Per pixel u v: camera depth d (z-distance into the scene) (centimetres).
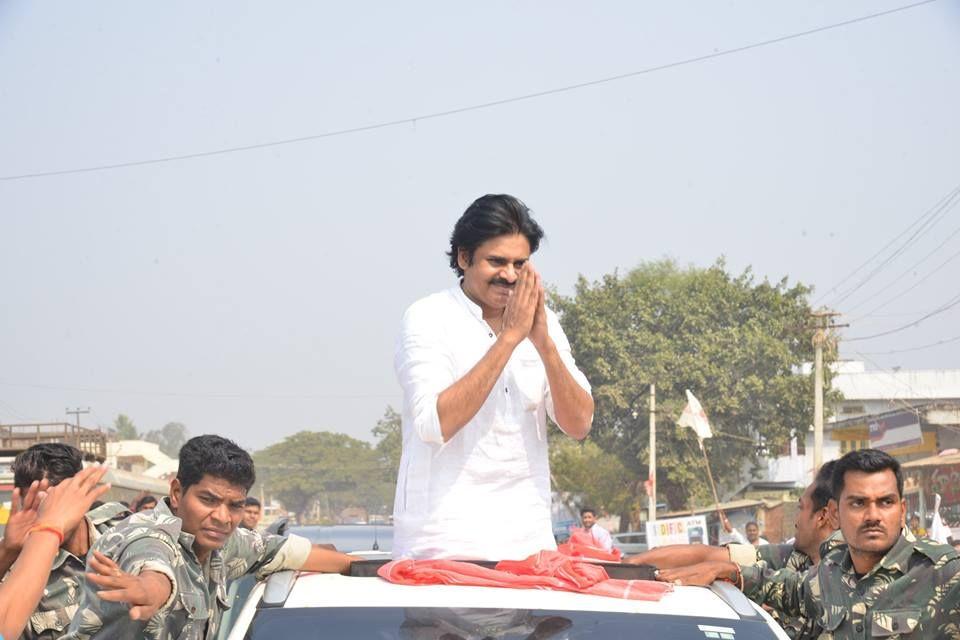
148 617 338
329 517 12281
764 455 4431
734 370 4300
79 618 369
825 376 4381
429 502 393
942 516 3350
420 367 394
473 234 403
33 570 314
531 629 332
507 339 371
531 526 399
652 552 472
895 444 4003
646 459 4356
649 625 338
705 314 4350
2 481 2073
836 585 440
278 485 12200
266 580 379
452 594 349
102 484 337
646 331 4356
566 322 4516
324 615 337
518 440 398
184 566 376
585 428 407
